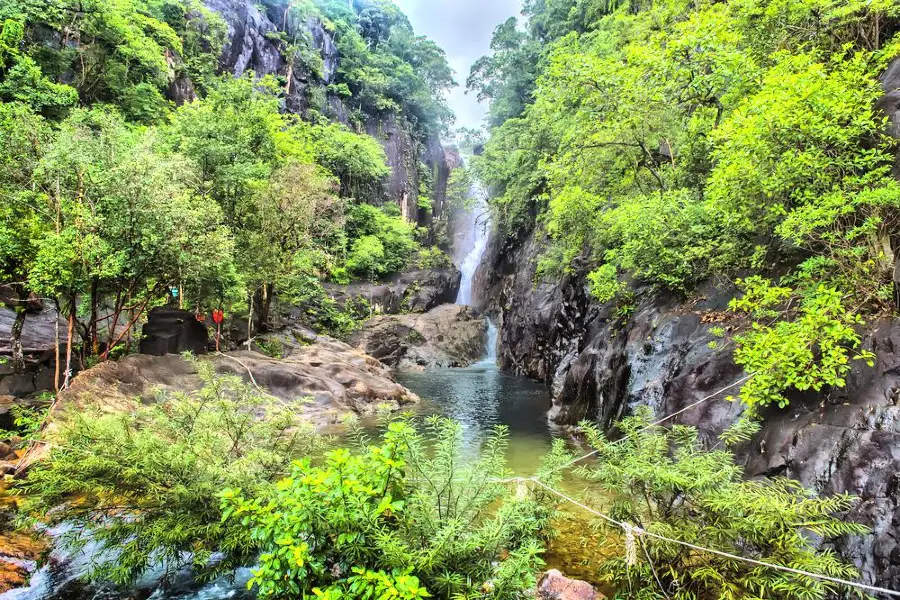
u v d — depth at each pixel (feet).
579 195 38.81
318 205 57.57
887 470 11.82
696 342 24.18
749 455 16.55
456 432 13.94
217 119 57.41
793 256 21.47
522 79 95.96
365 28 146.72
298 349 56.08
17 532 15.84
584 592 13.08
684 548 11.59
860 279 16.03
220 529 13.69
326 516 10.45
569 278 56.03
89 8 61.93
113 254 29.66
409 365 79.71
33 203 29.84
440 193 147.33
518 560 11.12
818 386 13.52
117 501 14.96
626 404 27.73
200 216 35.40
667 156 37.22
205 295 43.37
